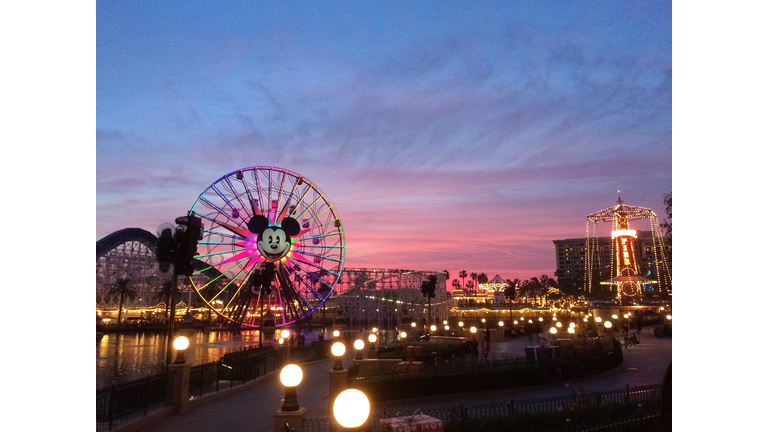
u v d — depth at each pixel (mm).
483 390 19469
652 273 110625
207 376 19859
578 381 22609
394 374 18469
